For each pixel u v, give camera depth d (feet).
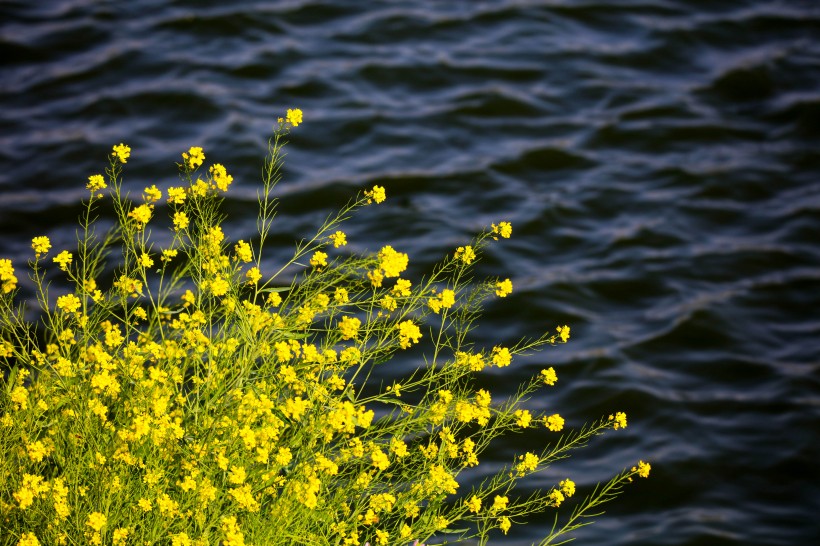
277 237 43.19
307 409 17.84
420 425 18.69
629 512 32.45
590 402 36.52
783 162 50.96
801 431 35.91
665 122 53.31
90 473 17.02
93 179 19.01
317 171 47.78
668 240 45.42
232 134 49.19
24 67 53.83
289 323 18.61
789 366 38.99
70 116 50.42
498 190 47.57
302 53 56.18
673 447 35.01
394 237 43.80
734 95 55.83
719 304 41.78
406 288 18.58
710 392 37.58
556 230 45.34
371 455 17.60
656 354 39.17
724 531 31.96
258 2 59.88
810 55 59.06
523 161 49.73
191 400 17.95
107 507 16.43
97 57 54.70
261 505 17.49
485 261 42.88
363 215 45.01
